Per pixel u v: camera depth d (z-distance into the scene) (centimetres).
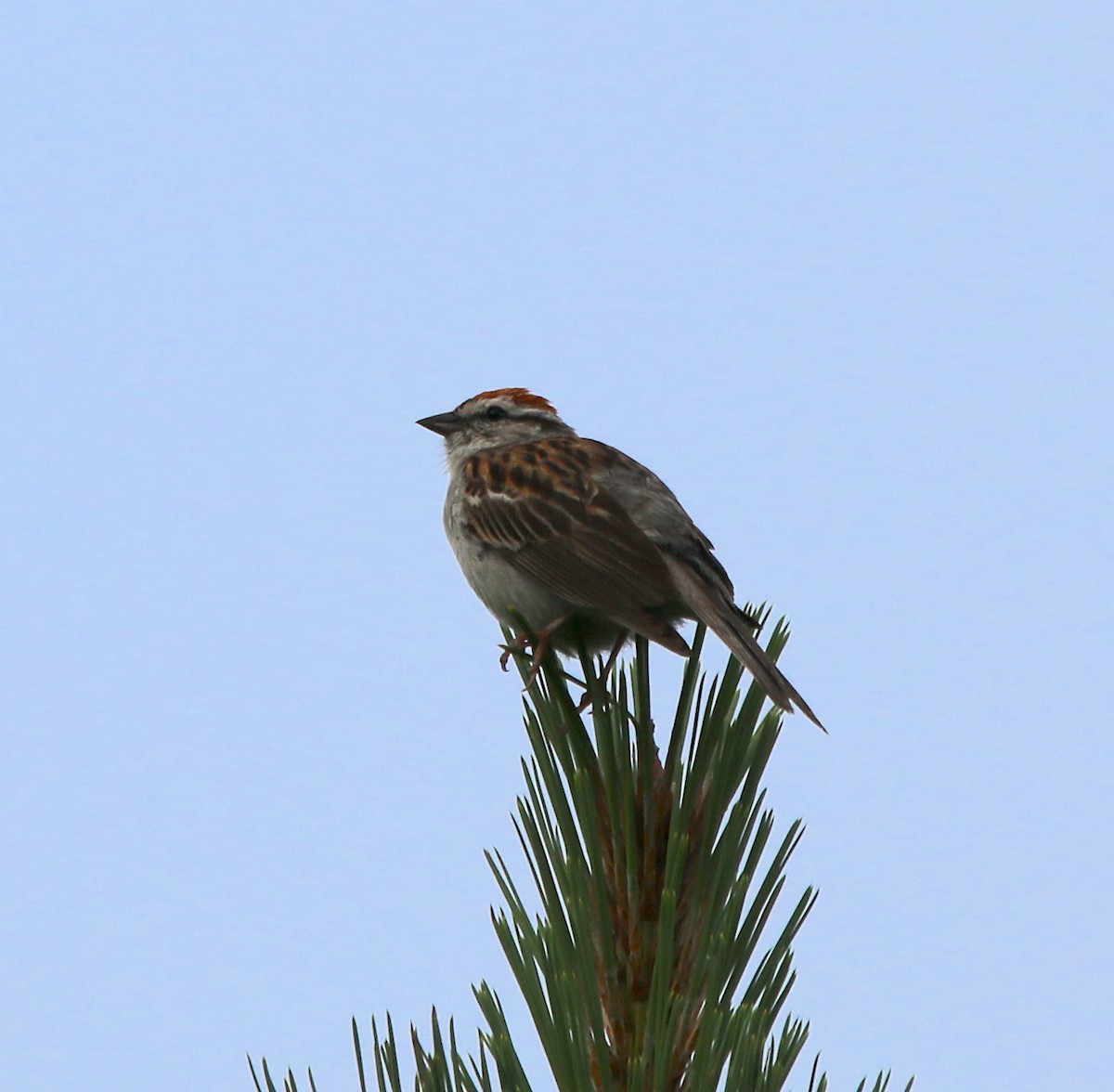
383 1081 557
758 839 639
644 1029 620
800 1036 587
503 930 616
